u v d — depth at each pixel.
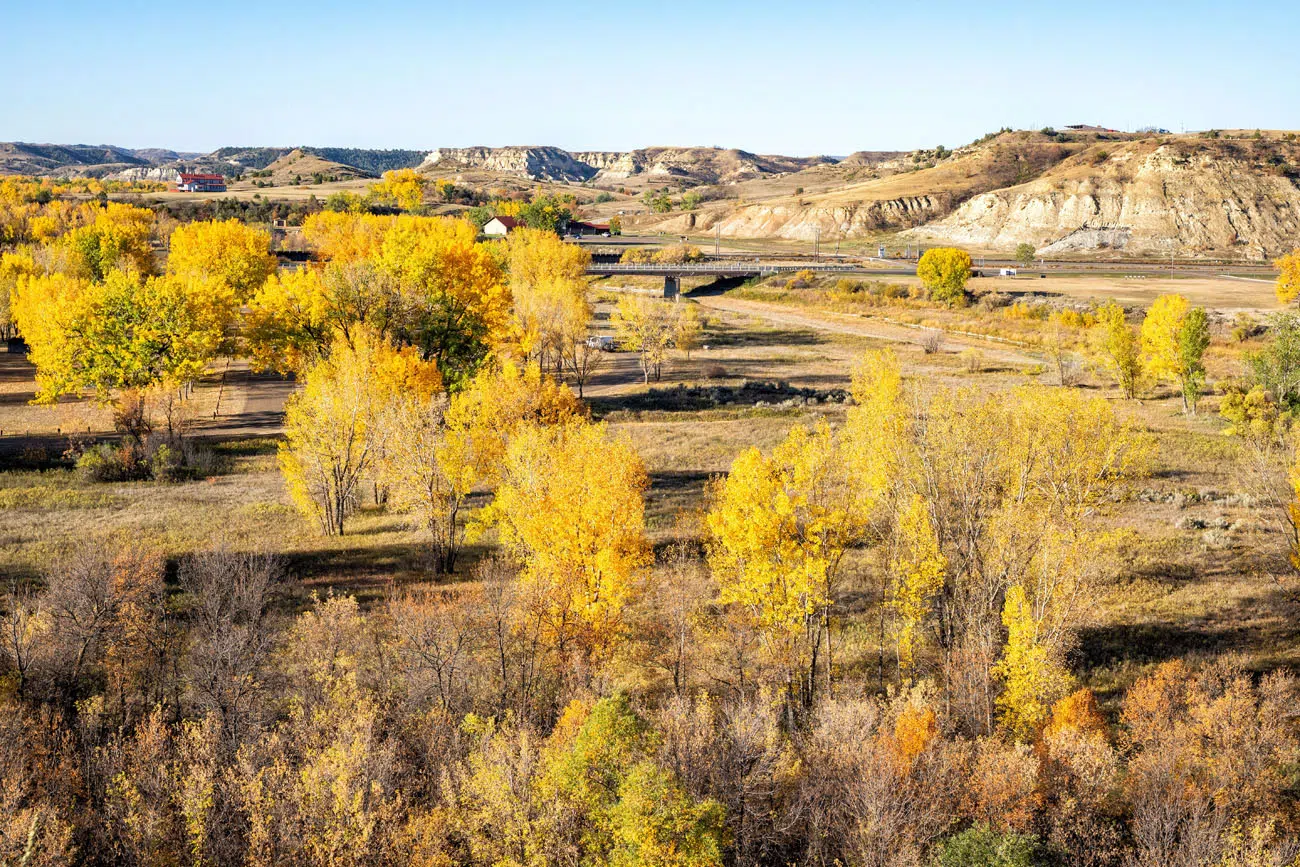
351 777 24.28
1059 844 24.22
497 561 46.97
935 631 39.66
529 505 38.75
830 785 26.05
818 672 37.22
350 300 74.44
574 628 35.91
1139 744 30.73
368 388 53.00
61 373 70.50
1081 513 41.03
